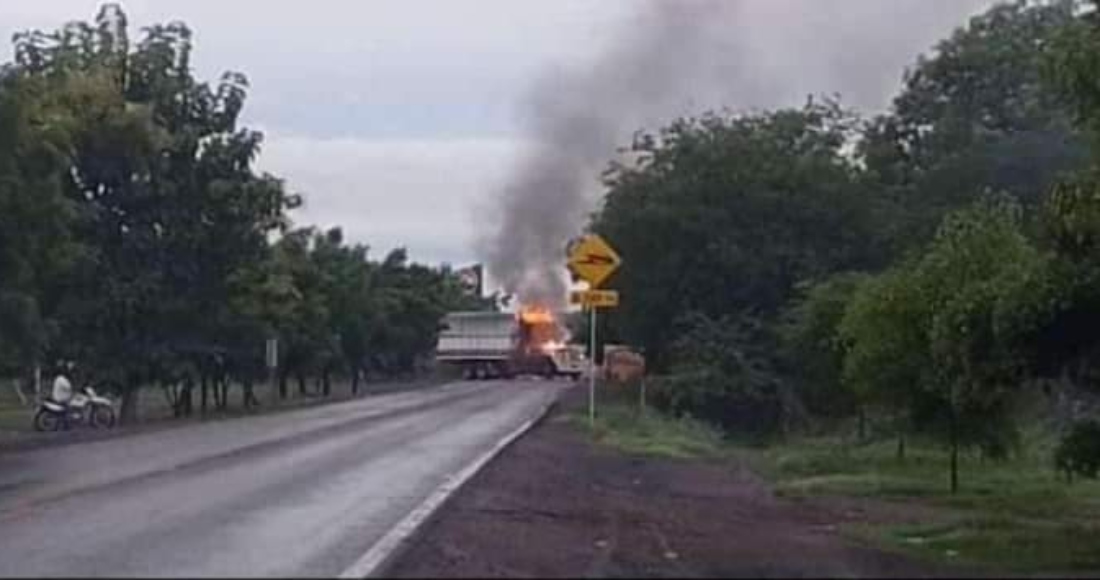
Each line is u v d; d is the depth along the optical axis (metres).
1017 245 32.66
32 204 45.81
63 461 39.47
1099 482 37.41
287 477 34.31
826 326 50.25
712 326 64.12
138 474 35.19
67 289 61.38
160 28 65.88
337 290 95.94
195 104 65.62
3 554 20.98
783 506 31.41
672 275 66.81
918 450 45.56
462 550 21.39
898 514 30.88
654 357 67.81
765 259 66.06
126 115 62.03
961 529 28.12
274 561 20.12
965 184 73.69
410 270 125.62
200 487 31.73
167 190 63.97
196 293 66.12
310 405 77.50
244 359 72.56
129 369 63.59
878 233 67.31
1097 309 26.00
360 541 22.44
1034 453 40.78
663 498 31.62
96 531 23.80
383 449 43.88
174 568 19.45
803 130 70.00
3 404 78.00
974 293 28.31
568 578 18.50
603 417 56.88
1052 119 75.25
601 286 56.06
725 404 61.78
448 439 48.66
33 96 50.09
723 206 66.88
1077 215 25.91
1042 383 31.39
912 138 86.12
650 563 20.16
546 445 46.22
